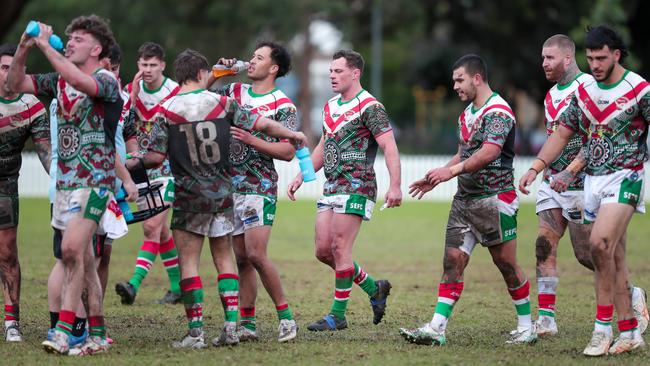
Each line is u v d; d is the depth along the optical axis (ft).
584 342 86.79
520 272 86.33
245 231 85.51
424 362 76.38
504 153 84.89
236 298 82.94
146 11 371.15
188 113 80.69
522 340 85.76
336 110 90.48
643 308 91.09
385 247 173.99
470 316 102.06
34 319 97.30
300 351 80.74
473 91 85.56
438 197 290.35
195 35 385.91
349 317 100.68
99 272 89.76
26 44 74.33
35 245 166.81
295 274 135.74
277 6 375.04
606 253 79.10
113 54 80.48
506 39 440.45
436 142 540.11
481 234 84.79
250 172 85.92
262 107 88.07
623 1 363.15
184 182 80.59
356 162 89.76
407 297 115.55
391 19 477.36
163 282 130.21
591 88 81.10
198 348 81.51
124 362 74.95
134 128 96.78
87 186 76.18
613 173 80.07
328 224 91.40
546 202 92.02
